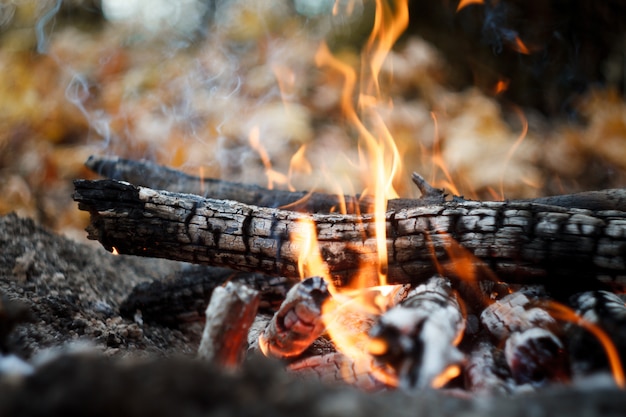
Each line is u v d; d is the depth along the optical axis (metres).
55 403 0.99
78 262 2.75
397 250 1.80
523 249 1.70
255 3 6.69
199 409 1.02
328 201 2.57
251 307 1.52
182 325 2.41
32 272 2.40
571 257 1.67
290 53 6.34
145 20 6.51
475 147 5.03
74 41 5.78
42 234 2.78
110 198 1.92
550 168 5.06
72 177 4.89
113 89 5.48
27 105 5.08
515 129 5.77
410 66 6.02
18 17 5.91
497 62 6.54
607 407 1.06
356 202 2.54
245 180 5.04
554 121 5.99
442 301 1.64
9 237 2.57
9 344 1.66
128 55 5.98
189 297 2.38
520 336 1.56
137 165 2.80
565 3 6.16
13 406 1.00
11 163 4.86
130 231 1.93
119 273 2.87
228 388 1.07
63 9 6.51
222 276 2.39
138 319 2.37
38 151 4.88
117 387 1.02
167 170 2.80
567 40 6.26
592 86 5.91
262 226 1.89
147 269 3.08
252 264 1.93
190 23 6.71
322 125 5.88
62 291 2.36
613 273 1.65
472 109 5.51
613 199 2.16
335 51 6.62
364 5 7.03
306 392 1.09
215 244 1.92
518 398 1.14
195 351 2.19
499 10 6.50
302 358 1.89
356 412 1.02
